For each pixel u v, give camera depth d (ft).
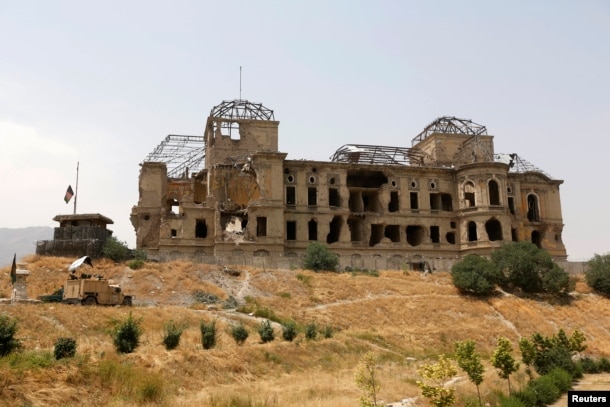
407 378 122.01
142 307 168.45
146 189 321.11
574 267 288.51
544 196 352.90
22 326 123.65
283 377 119.85
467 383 123.65
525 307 237.04
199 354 115.96
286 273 243.40
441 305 232.32
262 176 304.09
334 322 201.77
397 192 334.03
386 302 227.40
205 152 351.25
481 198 322.55
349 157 347.15
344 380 117.29
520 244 271.69
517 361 167.22
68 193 269.23
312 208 315.37
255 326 169.37
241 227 314.76
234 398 90.48
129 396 83.97
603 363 174.91
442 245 327.67
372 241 340.80
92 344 114.93
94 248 226.58
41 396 76.48
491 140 367.25
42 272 201.87
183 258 246.68
